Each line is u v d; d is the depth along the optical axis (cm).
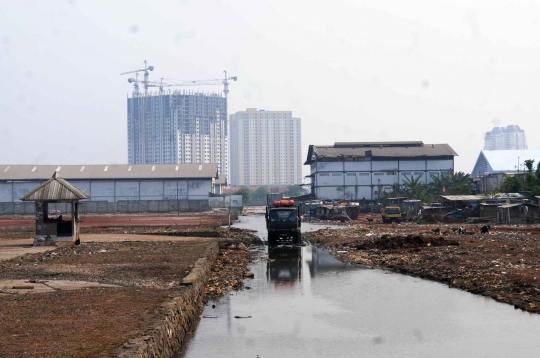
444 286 2711
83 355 1137
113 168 14038
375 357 1622
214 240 4828
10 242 4447
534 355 1614
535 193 8331
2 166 13838
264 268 3534
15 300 1764
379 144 14338
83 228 6669
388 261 3597
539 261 3042
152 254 3416
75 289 2006
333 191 13212
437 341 1773
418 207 9075
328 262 3794
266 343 1755
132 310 1598
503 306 2222
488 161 14812
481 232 5312
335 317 2106
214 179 15325
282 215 5072
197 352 1653
